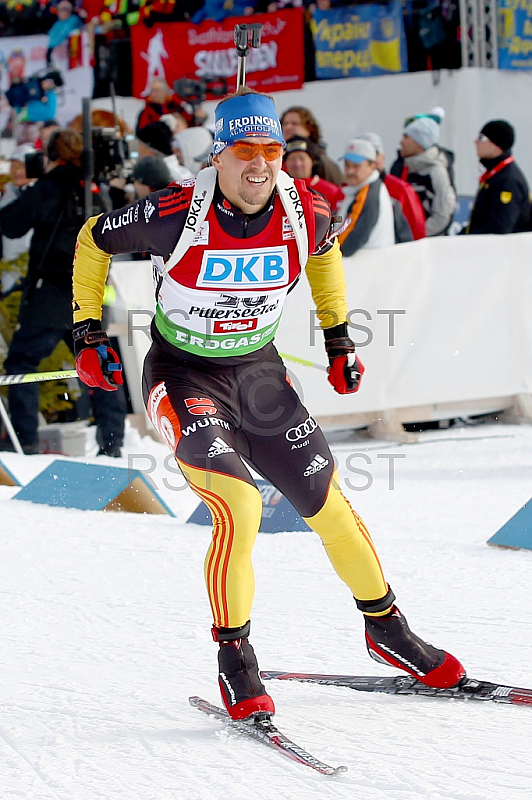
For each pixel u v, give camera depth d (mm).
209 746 8633
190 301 9688
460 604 12883
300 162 25516
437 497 20047
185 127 31125
